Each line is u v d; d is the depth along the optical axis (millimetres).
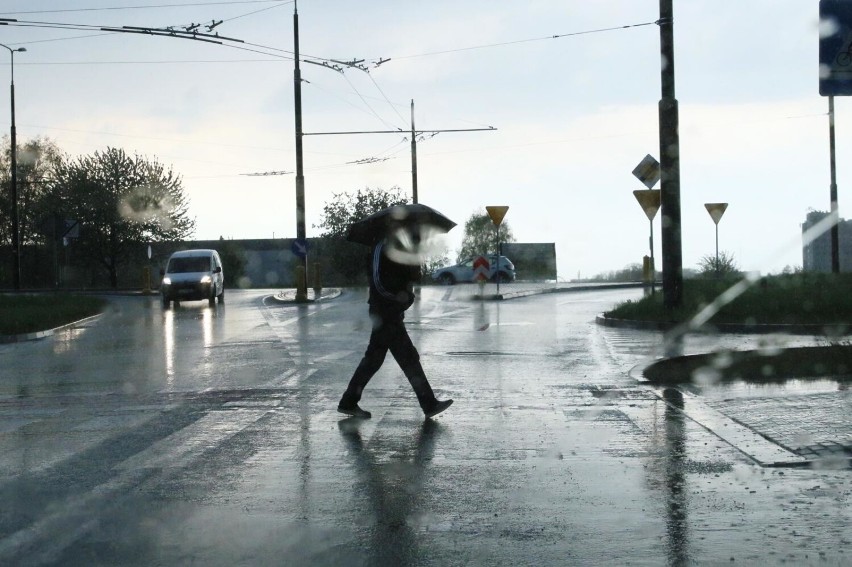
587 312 27141
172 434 9305
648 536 5793
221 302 35188
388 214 9969
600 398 11344
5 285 63875
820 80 10094
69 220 41125
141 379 13758
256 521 6215
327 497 6820
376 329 9961
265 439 9000
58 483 7324
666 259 22188
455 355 16016
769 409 9883
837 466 7539
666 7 21547
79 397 12102
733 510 6348
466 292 38719
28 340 21625
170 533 5957
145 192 64750
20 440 9117
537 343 18031
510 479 7309
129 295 43125
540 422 9758
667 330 20609
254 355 16562
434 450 8430
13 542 5789
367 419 10047
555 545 5633
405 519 6227
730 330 19922
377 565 5301
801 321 20016
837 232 34094
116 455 8344
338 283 54438
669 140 21859
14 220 50000
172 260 34094
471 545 5648
